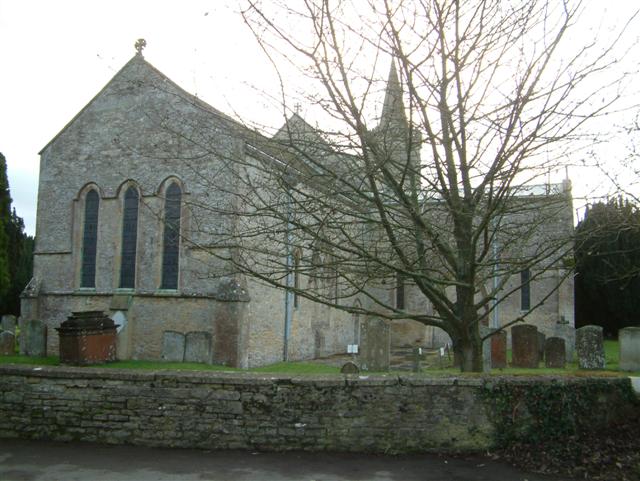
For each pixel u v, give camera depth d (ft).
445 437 26.27
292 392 27.07
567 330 75.25
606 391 27.45
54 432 28.84
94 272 75.25
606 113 24.30
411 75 24.16
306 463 24.98
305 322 84.02
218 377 27.63
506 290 99.66
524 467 24.26
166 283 70.49
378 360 58.54
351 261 29.30
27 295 75.20
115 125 74.95
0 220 114.32
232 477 23.22
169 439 27.66
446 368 70.38
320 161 28.43
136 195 73.51
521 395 26.53
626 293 107.24
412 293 105.40
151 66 73.10
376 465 24.68
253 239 43.11
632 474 22.93
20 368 29.58
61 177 77.46
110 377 28.50
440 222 32.65
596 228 28.40
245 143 30.04
